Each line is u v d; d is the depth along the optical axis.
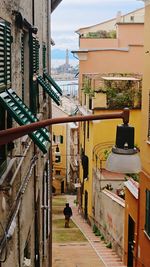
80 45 36.75
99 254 22.08
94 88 28.42
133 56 34.19
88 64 34.53
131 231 19.78
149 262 16.67
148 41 17.52
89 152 31.33
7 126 7.34
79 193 36.72
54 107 49.72
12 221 7.05
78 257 21.53
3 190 6.50
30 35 10.39
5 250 6.40
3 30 6.57
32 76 10.61
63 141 53.41
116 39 36.56
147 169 17.41
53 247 23.52
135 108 28.30
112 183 26.03
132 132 6.57
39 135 6.34
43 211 14.62
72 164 49.00
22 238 8.61
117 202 21.83
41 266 13.24
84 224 31.77
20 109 6.48
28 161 9.94
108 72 34.44
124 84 28.36
